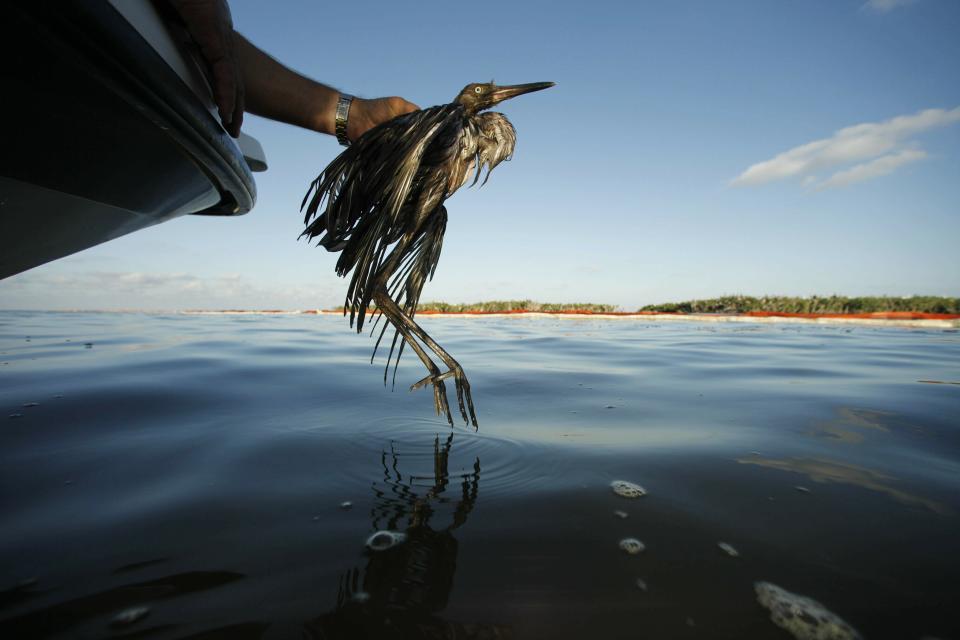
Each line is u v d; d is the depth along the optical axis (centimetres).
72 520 131
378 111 227
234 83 154
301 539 122
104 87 114
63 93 109
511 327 1188
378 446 201
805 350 619
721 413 267
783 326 1230
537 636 89
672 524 134
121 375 352
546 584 105
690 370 435
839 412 270
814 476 170
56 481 158
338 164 193
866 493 156
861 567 113
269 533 125
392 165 181
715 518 138
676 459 188
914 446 207
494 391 330
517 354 570
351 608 95
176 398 282
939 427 238
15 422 227
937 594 102
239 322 1202
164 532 125
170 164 156
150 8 128
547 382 367
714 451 199
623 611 96
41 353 472
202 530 126
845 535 128
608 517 138
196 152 154
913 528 132
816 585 106
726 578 108
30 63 99
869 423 246
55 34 96
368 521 133
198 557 113
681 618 95
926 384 362
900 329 1097
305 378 362
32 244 158
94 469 169
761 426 239
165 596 98
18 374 352
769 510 143
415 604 97
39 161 124
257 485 157
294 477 165
